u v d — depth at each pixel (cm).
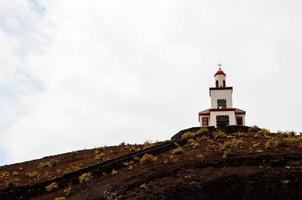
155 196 2816
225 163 3250
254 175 2978
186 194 2859
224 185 2927
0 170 4778
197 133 4509
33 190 3566
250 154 3378
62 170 4156
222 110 6316
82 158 4628
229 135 4334
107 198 2936
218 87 6656
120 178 3294
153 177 3131
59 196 3325
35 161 5044
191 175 3061
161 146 4138
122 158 3912
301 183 2909
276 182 2925
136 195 2853
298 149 3475
